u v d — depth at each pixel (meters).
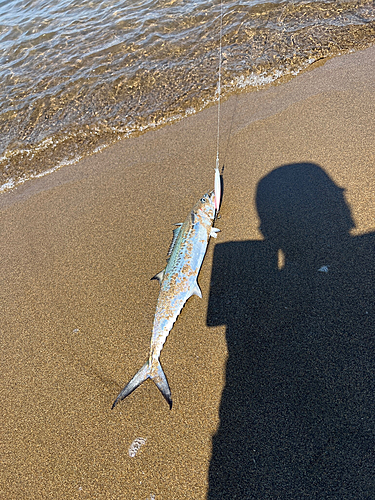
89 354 0.80
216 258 0.90
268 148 1.13
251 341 0.75
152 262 0.94
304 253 0.86
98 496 0.63
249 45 1.57
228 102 1.36
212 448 0.65
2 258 1.03
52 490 0.65
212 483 0.62
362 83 1.27
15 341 0.85
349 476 0.58
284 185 1.01
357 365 0.68
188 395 0.71
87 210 1.10
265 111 1.27
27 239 1.06
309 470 0.60
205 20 1.74
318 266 0.83
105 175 1.20
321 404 0.65
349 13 1.64
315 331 0.74
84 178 1.21
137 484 0.64
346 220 0.89
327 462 0.60
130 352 0.80
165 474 0.64
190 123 1.31
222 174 1.09
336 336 0.72
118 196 1.12
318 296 0.79
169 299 0.80
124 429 0.69
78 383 0.77
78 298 0.90
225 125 1.26
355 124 1.12
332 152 1.06
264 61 1.48
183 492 0.62
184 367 0.75
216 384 0.71
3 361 0.82
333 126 1.14
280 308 0.79
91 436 0.70
